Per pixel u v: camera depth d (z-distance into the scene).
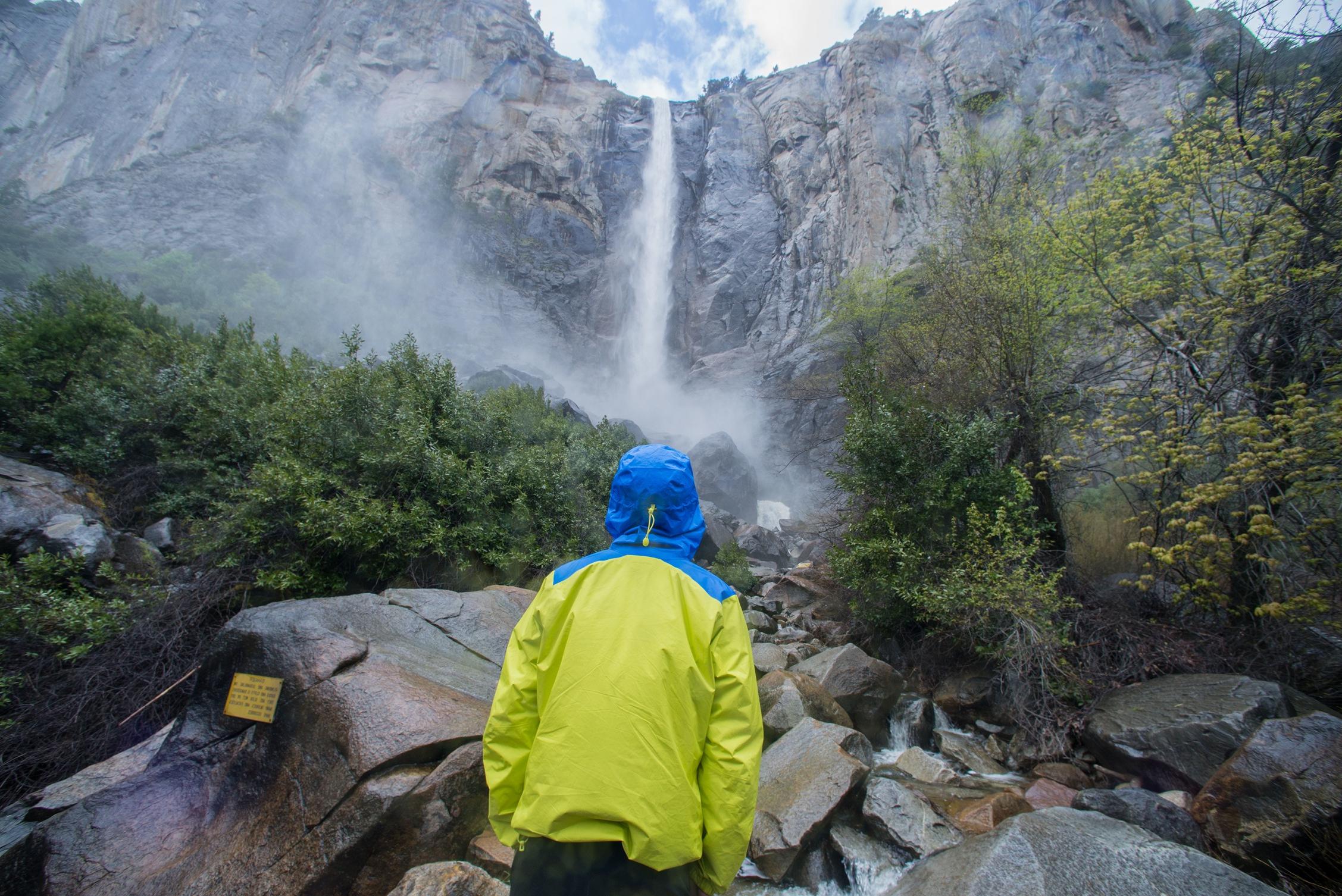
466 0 70.31
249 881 2.91
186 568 5.75
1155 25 40.03
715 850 1.52
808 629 8.62
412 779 3.15
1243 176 6.09
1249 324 5.42
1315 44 5.60
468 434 8.27
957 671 6.41
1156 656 5.55
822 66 57.97
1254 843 3.29
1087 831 3.01
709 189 53.59
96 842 3.07
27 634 4.37
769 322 42.62
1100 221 7.13
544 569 7.73
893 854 3.67
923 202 36.34
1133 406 5.92
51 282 9.55
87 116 70.94
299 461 6.30
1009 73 39.78
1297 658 5.11
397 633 4.39
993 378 7.54
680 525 1.90
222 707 3.71
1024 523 6.45
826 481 18.34
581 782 1.42
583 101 67.19
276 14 72.06
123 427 7.07
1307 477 4.68
